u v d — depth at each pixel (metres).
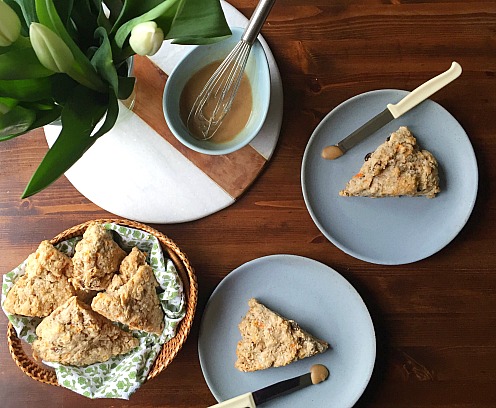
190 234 0.76
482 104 0.76
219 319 0.74
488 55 0.76
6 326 0.75
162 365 0.69
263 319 0.72
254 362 0.72
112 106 0.55
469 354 0.74
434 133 0.74
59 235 0.70
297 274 0.74
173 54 0.75
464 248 0.75
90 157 0.74
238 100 0.72
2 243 0.76
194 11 0.54
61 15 0.54
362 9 0.76
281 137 0.76
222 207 0.75
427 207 0.74
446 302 0.75
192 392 0.74
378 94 0.73
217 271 0.75
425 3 0.76
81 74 0.52
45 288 0.70
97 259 0.68
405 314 0.75
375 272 0.75
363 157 0.74
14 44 0.49
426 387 0.74
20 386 0.75
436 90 0.73
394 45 0.76
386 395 0.74
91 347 0.70
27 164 0.76
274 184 0.76
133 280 0.69
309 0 0.76
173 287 0.70
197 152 0.75
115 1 0.61
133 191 0.74
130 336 0.72
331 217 0.74
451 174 0.74
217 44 0.70
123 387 0.70
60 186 0.76
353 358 0.73
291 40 0.76
